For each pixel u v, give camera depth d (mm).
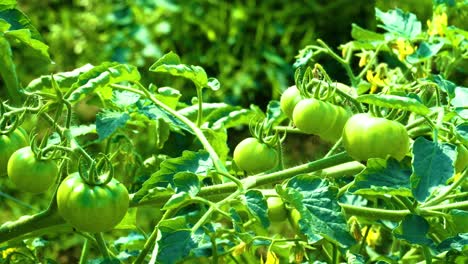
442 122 1057
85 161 1052
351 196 1335
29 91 1190
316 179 1043
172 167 1101
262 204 1043
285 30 3227
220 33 3230
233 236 1252
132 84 1388
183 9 3238
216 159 1104
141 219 2217
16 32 1126
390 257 1387
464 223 1090
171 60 1179
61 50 3246
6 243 1212
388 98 1021
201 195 1106
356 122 1055
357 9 3232
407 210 1127
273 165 1139
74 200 1000
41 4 3439
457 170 1098
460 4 1545
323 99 1112
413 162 1013
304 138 2771
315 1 3248
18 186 1055
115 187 1014
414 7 2316
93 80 1098
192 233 1024
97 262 1233
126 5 3279
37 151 1051
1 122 1079
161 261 1007
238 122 1287
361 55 1443
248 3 3270
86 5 3355
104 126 1097
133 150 1369
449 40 1423
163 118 1217
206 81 1187
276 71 3166
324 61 3061
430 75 1339
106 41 3238
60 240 2145
